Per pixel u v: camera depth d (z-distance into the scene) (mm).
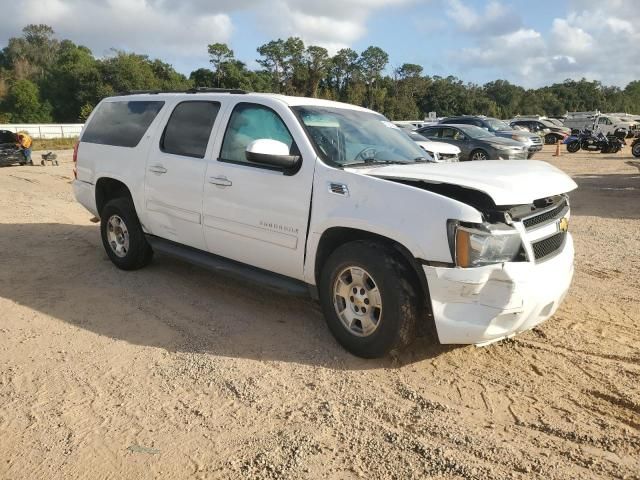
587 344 4254
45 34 128875
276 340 4340
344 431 3143
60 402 3432
